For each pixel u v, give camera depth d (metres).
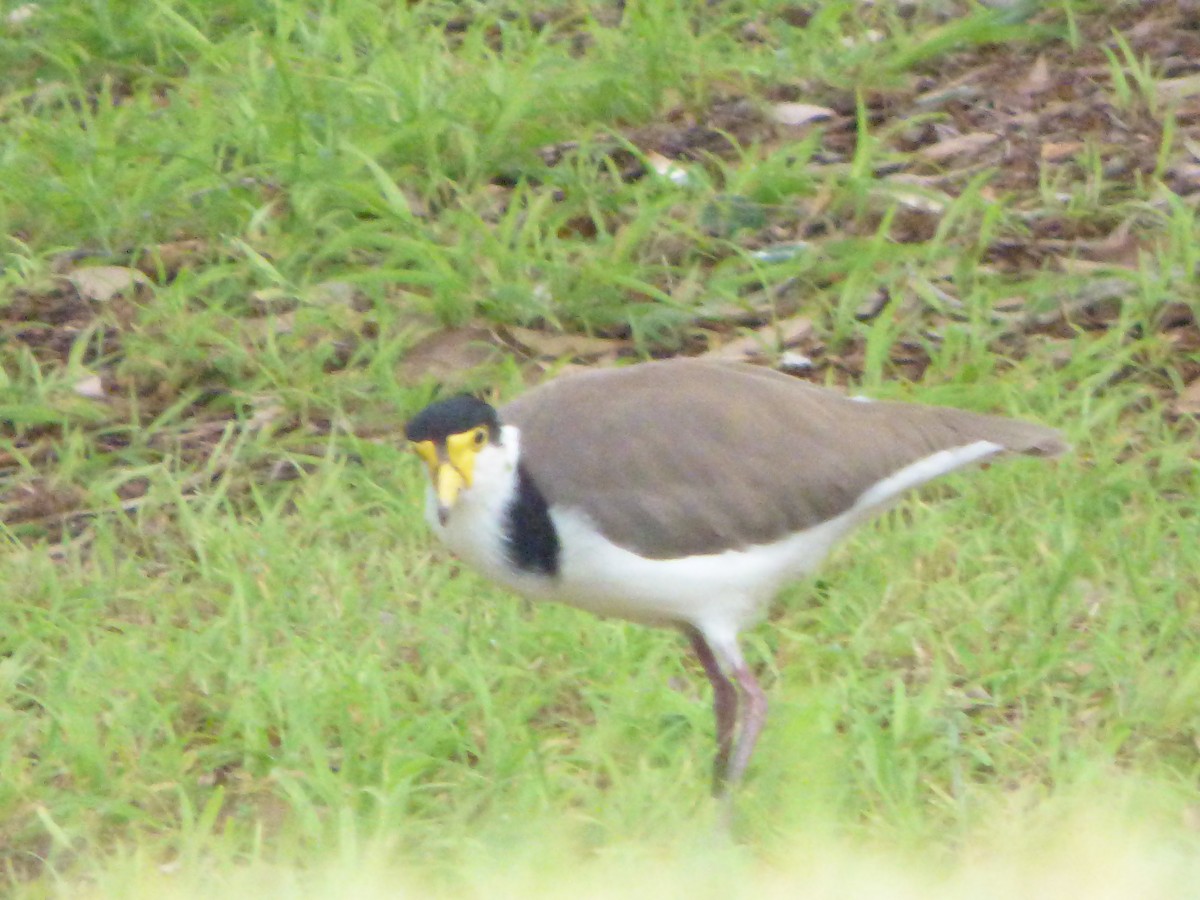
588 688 9.89
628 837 8.74
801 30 16.06
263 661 10.10
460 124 14.67
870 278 12.97
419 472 11.74
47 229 14.19
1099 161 13.80
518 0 16.77
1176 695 9.30
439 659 10.11
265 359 12.73
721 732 9.37
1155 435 11.56
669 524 8.82
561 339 12.99
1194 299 12.44
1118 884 8.27
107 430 12.35
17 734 9.62
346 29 16.11
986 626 10.08
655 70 15.34
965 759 9.19
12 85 16.30
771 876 8.48
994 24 15.65
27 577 10.98
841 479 9.03
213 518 11.57
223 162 14.89
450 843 8.68
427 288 13.51
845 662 9.91
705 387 9.16
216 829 9.12
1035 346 12.32
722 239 13.62
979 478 11.34
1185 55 15.27
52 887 8.76
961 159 14.35
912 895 8.27
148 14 16.59
